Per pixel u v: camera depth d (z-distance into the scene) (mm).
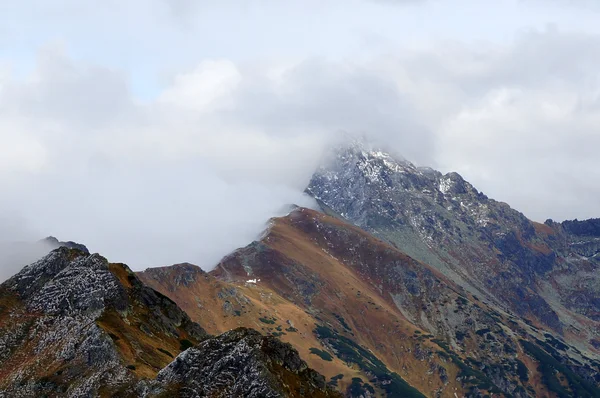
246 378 119875
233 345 127062
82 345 153250
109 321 164750
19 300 176000
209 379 122250
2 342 161625
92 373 145250
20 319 168750
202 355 127062
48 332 163000
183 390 121938
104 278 175875
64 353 153375
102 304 169000
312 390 129000
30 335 163875
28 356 158125
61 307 169750
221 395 118812
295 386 125562
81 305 168750
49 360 153500
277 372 123250
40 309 171375
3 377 151500
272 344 129625
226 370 122500
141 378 139375
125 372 142375
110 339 152125
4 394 146000
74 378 146000
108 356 148625
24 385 147625
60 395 142625
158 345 167750
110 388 138500
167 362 158125
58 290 174375
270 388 117125
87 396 138125
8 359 157750
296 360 131500
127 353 153000
